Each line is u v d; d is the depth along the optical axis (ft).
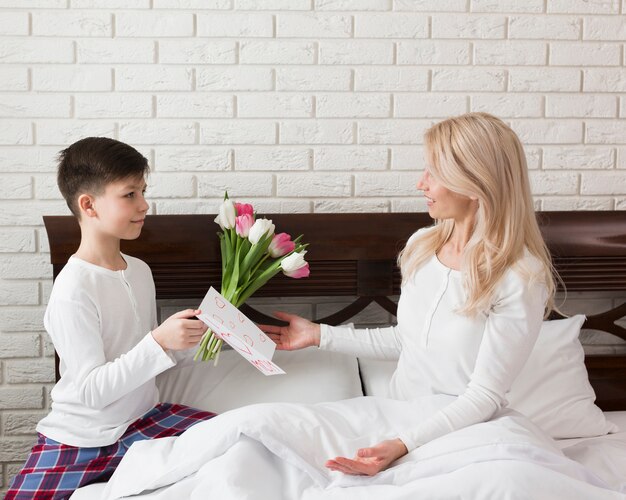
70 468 5.11
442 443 4.41
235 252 6.02
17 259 6.62
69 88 6.51
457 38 6.82
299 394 5.81
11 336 6.68
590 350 7.29
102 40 6.50
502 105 6.94
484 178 4.91
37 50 6.44
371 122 6.84
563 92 6.98
